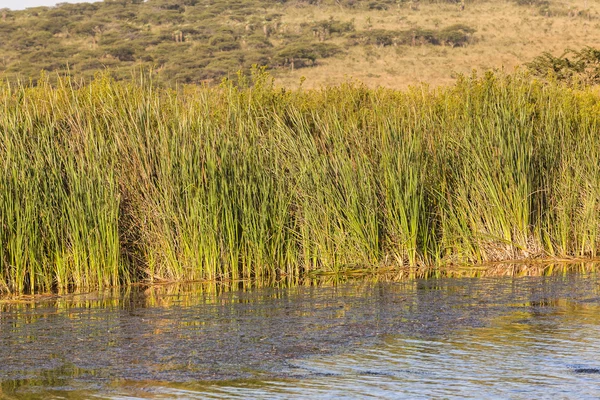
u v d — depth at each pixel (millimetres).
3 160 15719
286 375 9500
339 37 116188
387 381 9195
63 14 131375
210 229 16703
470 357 10156
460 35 107500
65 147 16391
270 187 17266
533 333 11359
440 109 20125
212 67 89312
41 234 15734
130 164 16938
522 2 139250
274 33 120562
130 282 16453
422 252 17984
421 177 17828
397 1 146750
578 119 20578
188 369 9820
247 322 12383
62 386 9211
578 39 102250
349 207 17484
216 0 145250
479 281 15859
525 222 18500
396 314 12805
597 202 19000
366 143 18172
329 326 12016
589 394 8656
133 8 137250
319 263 17688
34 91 17828
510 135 18531
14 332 11891
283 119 18734
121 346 10953
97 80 18609
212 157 16859
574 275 16375
